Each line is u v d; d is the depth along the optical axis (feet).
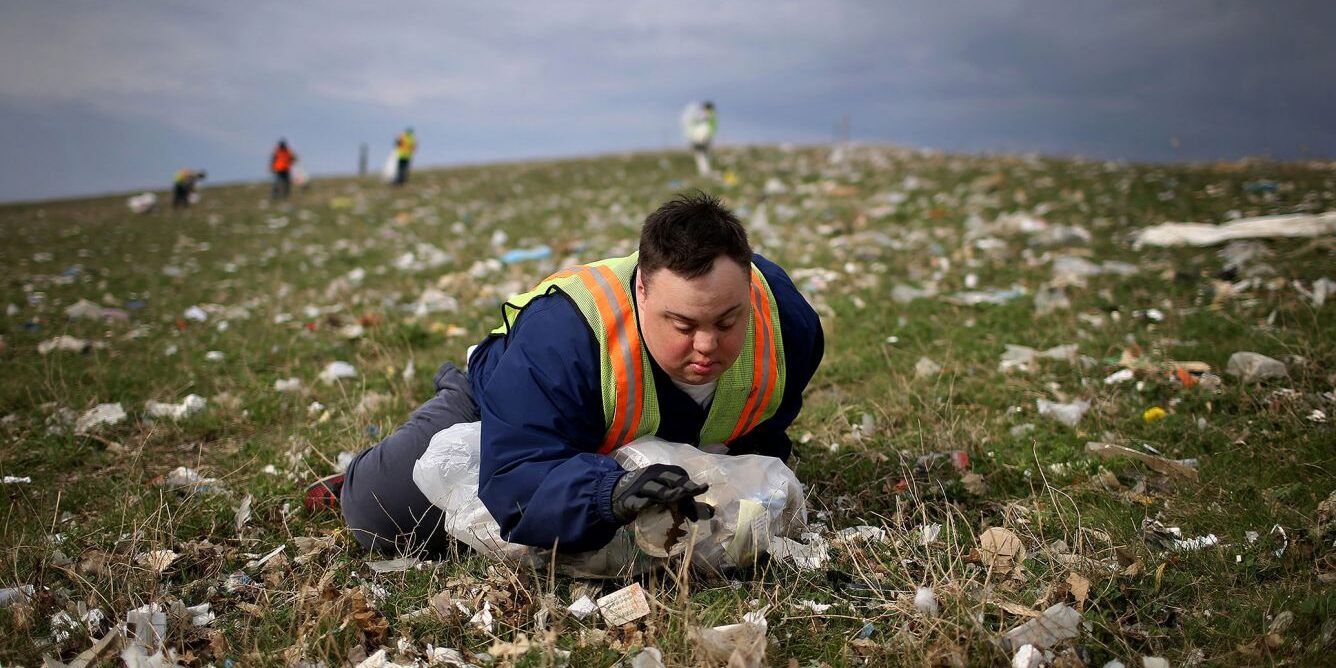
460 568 10.25
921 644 8.33
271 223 57.77
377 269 34.91
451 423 11.22
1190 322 18.72
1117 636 8.46
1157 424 13.80
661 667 8.27
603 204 51.60
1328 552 9.63
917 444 13.87
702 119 63.41
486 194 65.31
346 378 19.17
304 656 8.61
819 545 10.36
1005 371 16.85
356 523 11.03
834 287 25.04
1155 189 39.91
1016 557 9.83
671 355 8.57
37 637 9.41
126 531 11.53
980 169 54.80
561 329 8.95
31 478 14.34
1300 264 22.16
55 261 43.50
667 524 8.66
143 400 18.21
